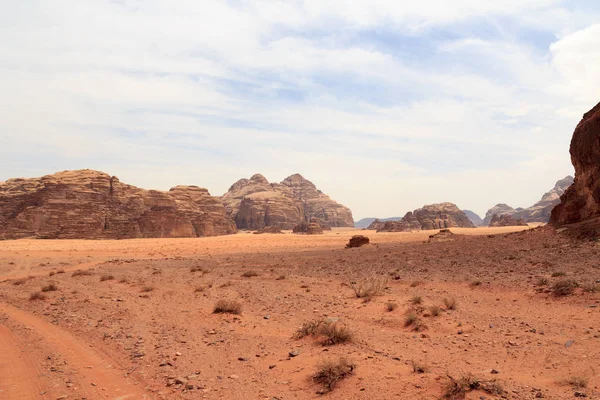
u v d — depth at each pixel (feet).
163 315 52.49
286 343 36.83
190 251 243.40
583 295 44.91
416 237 344.69
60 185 467.11
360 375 26.81
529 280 57.36
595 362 27.17
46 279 101.45
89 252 241.96
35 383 29.07
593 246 80.12
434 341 35.06
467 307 47.01
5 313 57.88
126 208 515.09
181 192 651.25
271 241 367.25
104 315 53.31
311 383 26.68
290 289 69.21
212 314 51.49
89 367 32.58
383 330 39.78
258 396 25.25
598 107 114.21
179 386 27.61
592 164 108.27
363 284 66.64
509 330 36.68
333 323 39.14
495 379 24.58
